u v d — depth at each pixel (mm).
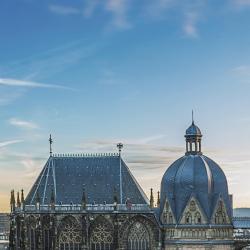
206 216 196375
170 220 199000
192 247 195875
